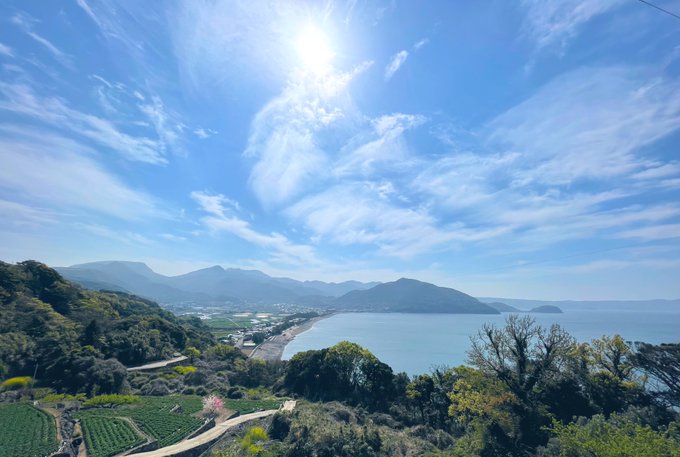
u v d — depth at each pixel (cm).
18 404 5656
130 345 9544
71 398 6300
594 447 1773
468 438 3453
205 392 7694
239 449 3578
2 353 7012
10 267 10556
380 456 3216
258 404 6366
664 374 3847
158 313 18375
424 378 5872
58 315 9488
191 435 4603
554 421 2306
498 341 3972
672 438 1939
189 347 11725
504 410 3434
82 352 7831
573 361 4162
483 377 3881
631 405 3409
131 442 4250
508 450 3066
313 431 3578
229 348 11875
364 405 6100
